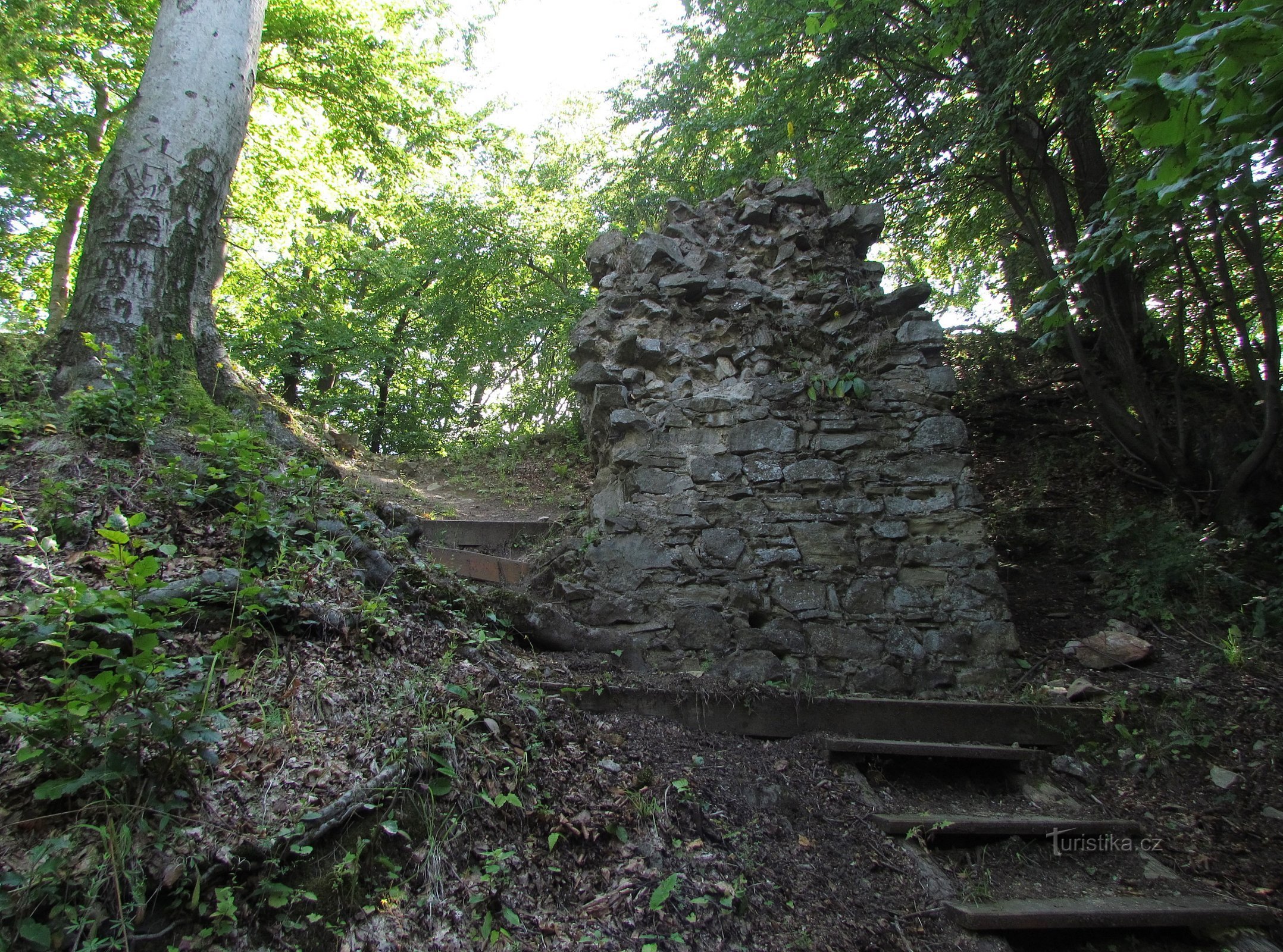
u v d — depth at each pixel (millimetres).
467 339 13562
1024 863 3311
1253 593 5230
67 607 2109
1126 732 4047
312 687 2668
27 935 1714
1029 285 9008
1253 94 2445
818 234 5406
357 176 12562
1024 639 5102
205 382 4598
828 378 4898
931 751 3686
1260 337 7906
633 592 4348
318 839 2178
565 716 3270
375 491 5406
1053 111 6508
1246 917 3012
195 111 4684
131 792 2035
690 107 9648
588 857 2650
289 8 9375
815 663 4305
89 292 4285
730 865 2820
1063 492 7211
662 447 4703
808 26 5223
